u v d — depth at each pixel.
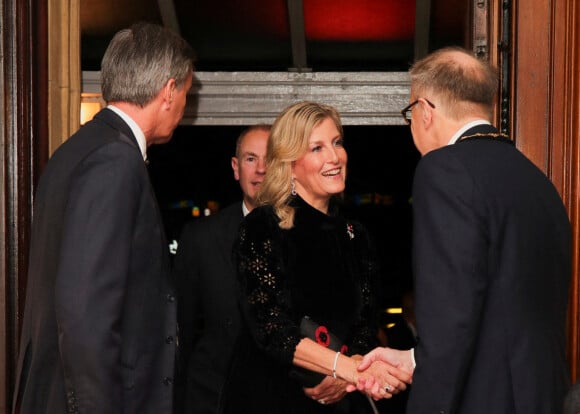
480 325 2.18
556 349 2.23
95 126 2.41
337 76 3.60
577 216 2.97
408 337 3.94
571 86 2.98
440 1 3.53
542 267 2.23
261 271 2.64
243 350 2.74
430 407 2.14
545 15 3.04
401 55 3.79
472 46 3.17
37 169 3.10
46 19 3.16
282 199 2.73
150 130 2.50
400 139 6.27
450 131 2.38
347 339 2.71
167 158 5.99
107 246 2.17
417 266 2.21
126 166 2.25
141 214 2.30
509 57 3.09
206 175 6.04
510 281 2.17
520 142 3.05
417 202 2.25
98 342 2.12
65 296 2.13
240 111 3.61
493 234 2.17
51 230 2.29
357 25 3.65
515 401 2.14
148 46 2.46
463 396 2.18
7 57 3.01
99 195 2.20
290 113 2.76
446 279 2.14
